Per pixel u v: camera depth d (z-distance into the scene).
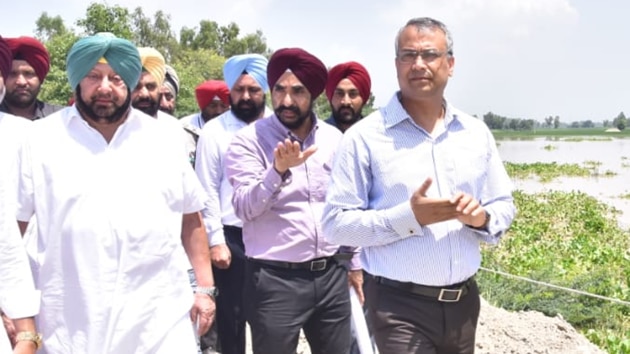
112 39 3.06
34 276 3.07
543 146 123.00
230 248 5.00
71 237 2.98
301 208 3.98
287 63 4.02
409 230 3.22
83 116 3.12
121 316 3.03
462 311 3.48
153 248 3.11
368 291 3.58
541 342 6.53
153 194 3.13
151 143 3.20
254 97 5.27
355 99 5.63
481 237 3.46
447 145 3.42
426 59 3.29
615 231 19.59
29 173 3.02
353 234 3.35
